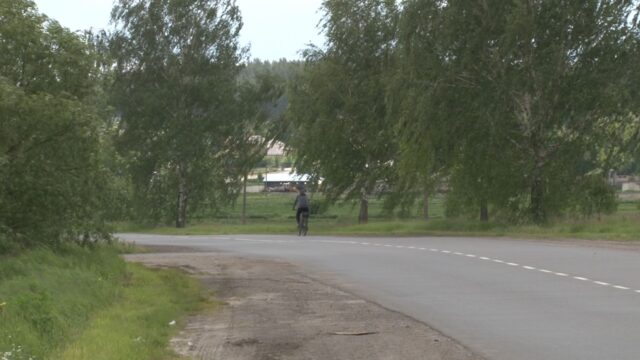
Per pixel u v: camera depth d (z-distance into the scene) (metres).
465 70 54.53
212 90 92.06
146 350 14.60
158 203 93.44
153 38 91.00
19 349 13.16
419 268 29.53
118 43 90.44
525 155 56.78
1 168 23.55
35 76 26.12
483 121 54.62
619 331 16.27
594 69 54.03
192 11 92.06
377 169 77.69
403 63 56.41
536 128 55.62
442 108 55.03
